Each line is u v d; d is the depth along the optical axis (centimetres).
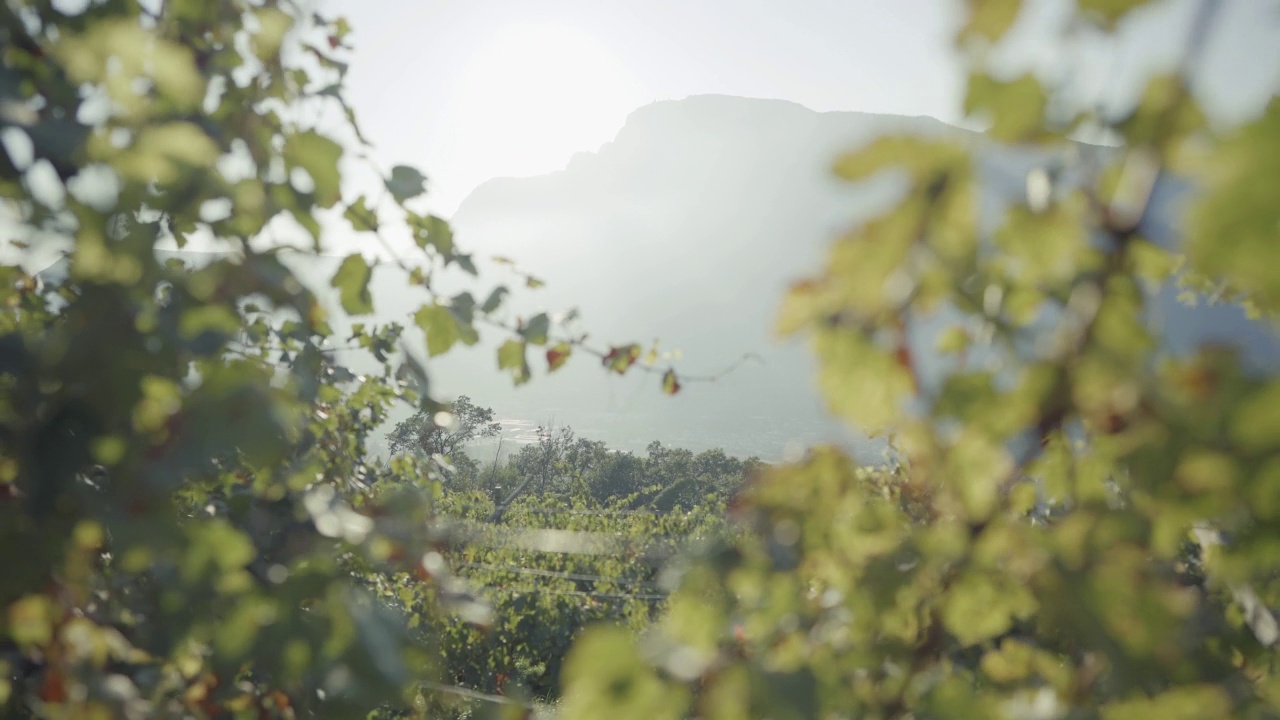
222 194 124
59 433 109
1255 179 38
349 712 136
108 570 142
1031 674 83
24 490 108
